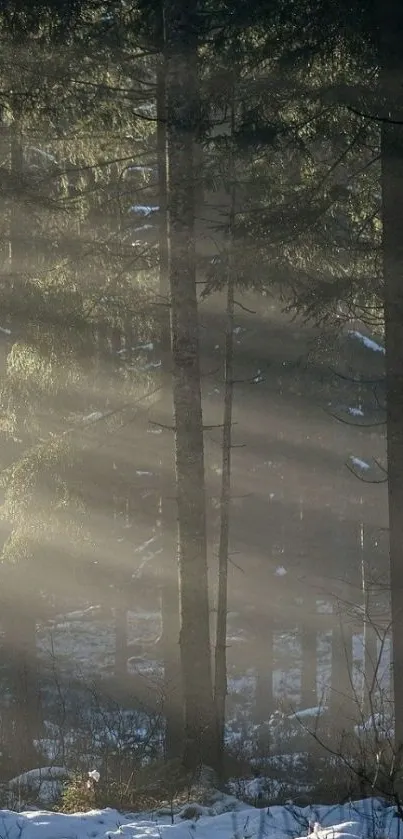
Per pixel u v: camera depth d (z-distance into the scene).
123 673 24.31
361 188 12.38
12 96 13.04
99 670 26.38
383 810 7.49
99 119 13.76
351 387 19.94
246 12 10.65
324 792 9.41
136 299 14.17
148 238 15.02
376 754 7.60
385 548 22.05
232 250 10.94
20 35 12.52
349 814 7.58
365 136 10.85
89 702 20.41
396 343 10.06
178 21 11.24
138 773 10.65
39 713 14.88
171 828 7.71
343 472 22.16
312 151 12.04
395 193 10.03
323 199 10.60
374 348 19.66
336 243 12.02
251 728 18.28
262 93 10.80
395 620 9.93
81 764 11.28
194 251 11.38
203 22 11.50
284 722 17.84
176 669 15.09
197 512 11.20
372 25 10.10
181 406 11.23
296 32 10.52
